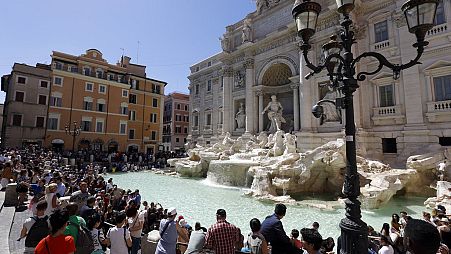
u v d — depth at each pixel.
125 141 47.97
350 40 5.26
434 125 19.83
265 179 18.27
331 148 18.28
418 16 4.78
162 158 41.91
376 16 23.55
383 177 15.59
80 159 32.69
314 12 5.37
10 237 7.31
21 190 9.10
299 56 29.19
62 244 3.67
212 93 44.88
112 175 30.70
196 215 13.33
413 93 20.92
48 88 40.19
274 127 31.38
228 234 5.06
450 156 17.59
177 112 70.88
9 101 37.16
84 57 44.81
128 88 48.97
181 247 7.17
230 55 38.72
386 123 22.44
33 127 38.28
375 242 7.16
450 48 19.47
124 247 5.38
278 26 32.78
